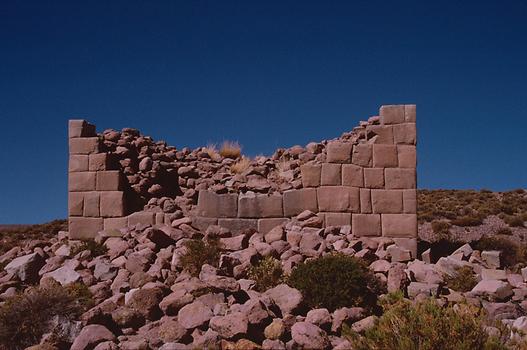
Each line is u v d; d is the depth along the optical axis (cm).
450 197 4100
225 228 1388
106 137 1681
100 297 974
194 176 1719
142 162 1664
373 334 656
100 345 720
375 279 960
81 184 1561
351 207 1452
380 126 1501
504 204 3538
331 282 898
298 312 859
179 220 1446
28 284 1127
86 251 1239
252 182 1612
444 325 635
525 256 1627
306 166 1481
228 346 712
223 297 886
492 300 974
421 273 1075
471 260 1266
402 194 1464
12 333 799
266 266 1020
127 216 1531
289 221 1463
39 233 3106
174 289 933
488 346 616
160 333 778
